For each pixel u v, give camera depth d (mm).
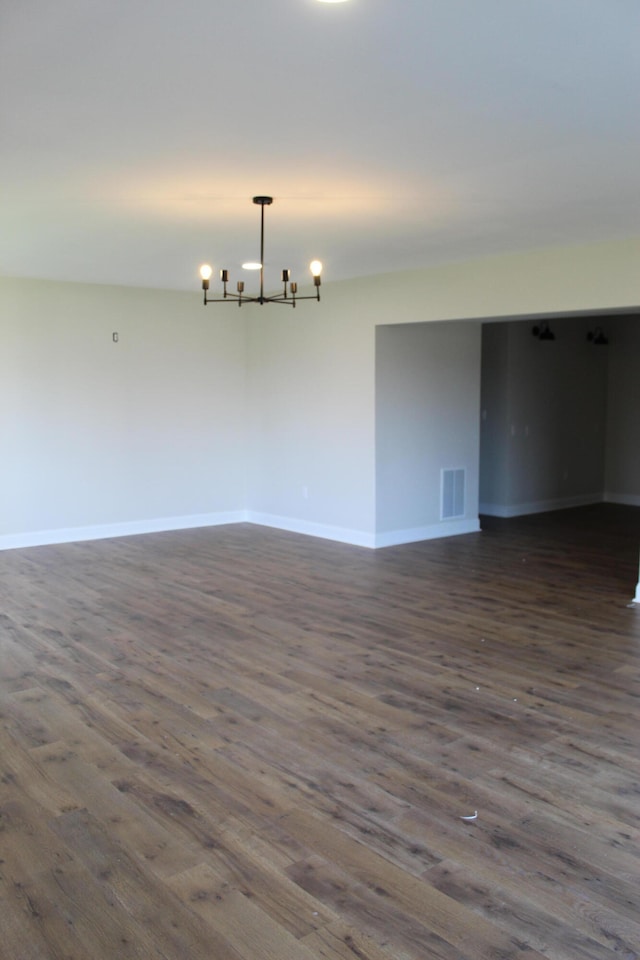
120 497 7984
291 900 2301
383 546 7469
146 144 3336
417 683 4023
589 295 5488
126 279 7285
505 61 2506
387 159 3531
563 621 5102
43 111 2951
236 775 3061
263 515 8703
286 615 5219
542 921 2213
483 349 9430
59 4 2109
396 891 2342
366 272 6859
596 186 3965
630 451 10477
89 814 2771
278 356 8258
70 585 5980
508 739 3381
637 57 2471
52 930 2176
